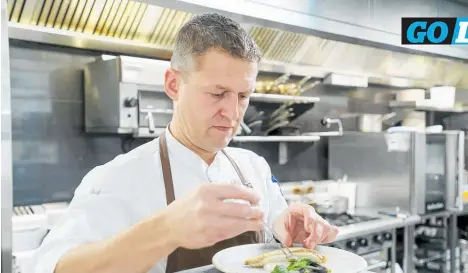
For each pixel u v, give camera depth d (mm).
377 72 4145
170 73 1048
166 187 1097
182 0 2283
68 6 2451
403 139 3535
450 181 3795
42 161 2768
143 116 2730
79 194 1007
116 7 2568
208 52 907
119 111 2617
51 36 2557
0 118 1629
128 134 3100
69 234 887
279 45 3334
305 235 1223
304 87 4055
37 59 2727
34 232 2332
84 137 2932
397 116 4969
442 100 4523
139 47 2863
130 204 1027
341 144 4102
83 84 2922
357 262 1048
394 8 3381
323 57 3656
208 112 958
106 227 945
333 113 4340
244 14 2514
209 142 1017
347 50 3693
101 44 2768
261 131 3766
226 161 1303
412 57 4105
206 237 659
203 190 684
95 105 2820
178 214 683
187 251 1105
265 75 3791
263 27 3045
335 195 3654
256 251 1145
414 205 3480
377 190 3756
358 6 3143
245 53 910
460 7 3910
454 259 3924
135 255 720
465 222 4574
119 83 2600
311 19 2848
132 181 1059
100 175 1044
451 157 3791
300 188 3816
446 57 3920
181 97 1001
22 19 2412
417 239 3898
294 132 3654
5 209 1660
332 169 4203
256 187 1345
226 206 664
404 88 5031
